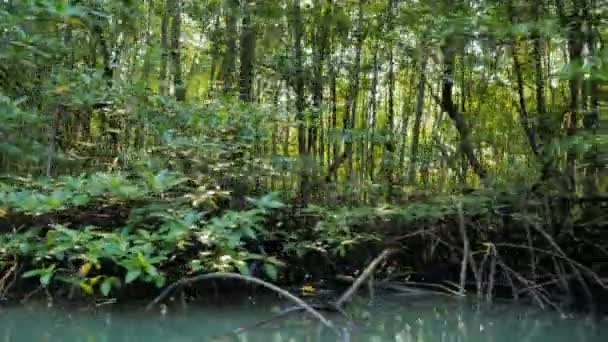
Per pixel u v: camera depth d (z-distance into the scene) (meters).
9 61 4.73
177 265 4.20
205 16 7.70
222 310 3.99
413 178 7.16
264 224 4.96
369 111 8.45
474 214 5.17
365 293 4.67
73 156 5.72
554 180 5.24
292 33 7.55
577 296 4.56
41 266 3.96
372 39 7.82
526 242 5.04
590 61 4.35
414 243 5.20
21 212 4.02
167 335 3.31
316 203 5.68
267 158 5.48
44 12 4.20
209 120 5.04
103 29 5.94
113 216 4.29
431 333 3.51
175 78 7.11
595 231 5.04
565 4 5.20
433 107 8.73
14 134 4.99
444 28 5.41
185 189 4.65
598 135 4.89
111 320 3.65
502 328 3.67
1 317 3.62
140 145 5.98
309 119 6.79
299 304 3.91
